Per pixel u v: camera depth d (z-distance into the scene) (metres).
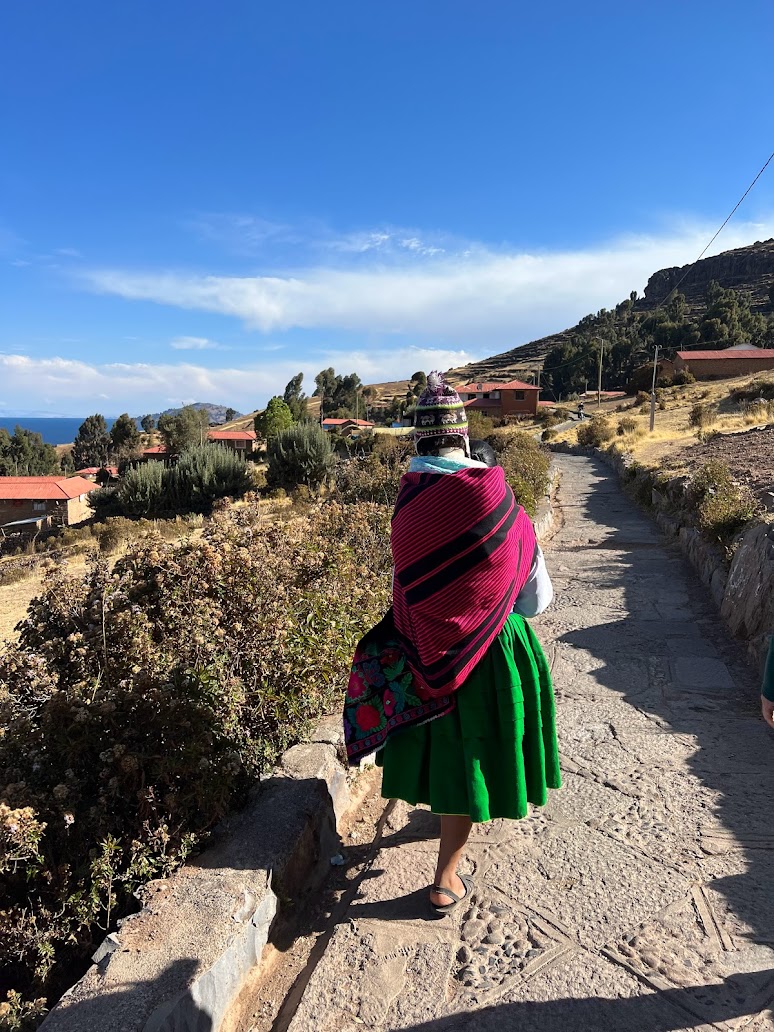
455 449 2.32
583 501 17.28
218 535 4.02
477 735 2.24
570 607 6.73
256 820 2.78
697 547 8.23
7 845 2.30
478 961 2.25
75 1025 1.85
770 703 2.15
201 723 2.75
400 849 2.94
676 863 2.70
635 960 2.21
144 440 112.94
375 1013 2.08
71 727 2.61
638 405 58.28
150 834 2.47
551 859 2.77
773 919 2.36
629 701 4.41
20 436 105.12
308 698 3.65
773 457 15.38
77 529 35.53
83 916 2.41
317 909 2.68
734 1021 1.96
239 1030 2.14
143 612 3.35
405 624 2.26
